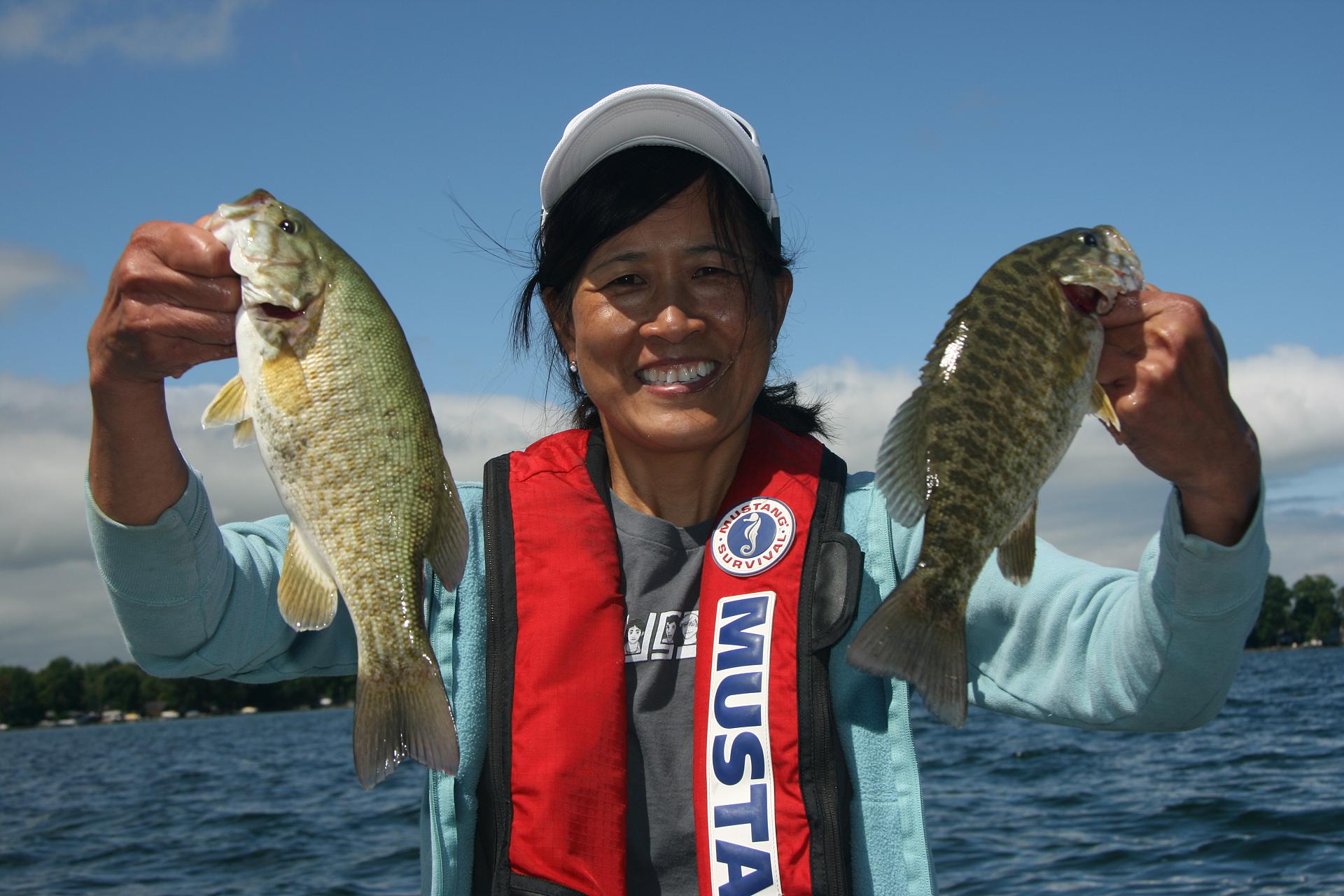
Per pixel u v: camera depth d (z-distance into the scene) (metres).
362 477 2.37
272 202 2.37
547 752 2.45
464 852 2.49
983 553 2.24
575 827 2.40
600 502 2.77
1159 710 2.20
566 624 2.57
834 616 2.48
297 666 2.73
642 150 2.59
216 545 2.41
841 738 2.47
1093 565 2.51
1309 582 110.00
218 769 30.02
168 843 13.81
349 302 2.41
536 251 2.88
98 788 24.88
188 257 2.11
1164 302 1.95
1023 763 17.19
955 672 2.19
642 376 2.59
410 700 2.31
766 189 2.70
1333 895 7.36
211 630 2.45
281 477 2.36
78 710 113.31
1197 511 2.04
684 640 2.65
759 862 2.35
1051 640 2.45
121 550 2.28
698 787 2.45
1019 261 2.23
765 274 2.69
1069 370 2.15
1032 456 2.21
